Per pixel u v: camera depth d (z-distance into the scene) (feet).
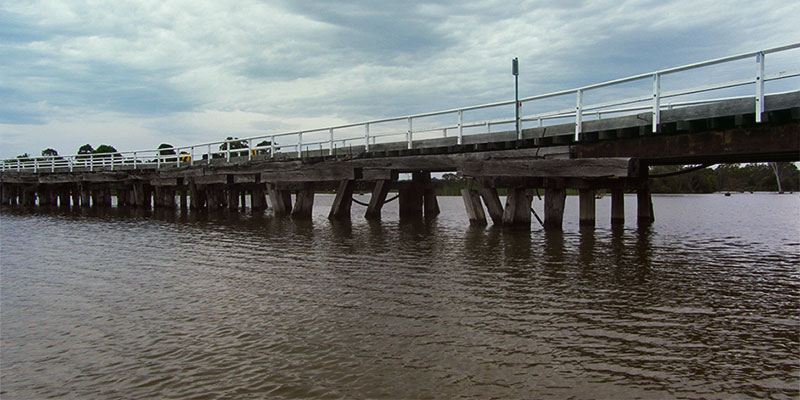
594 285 31.07
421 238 54.34
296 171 78.54
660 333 22.39
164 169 110.83
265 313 26.27
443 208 133.90
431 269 36.47
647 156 42.83
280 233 61.26
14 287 33.60
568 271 35.19
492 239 50.93
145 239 58.03
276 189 83.10
